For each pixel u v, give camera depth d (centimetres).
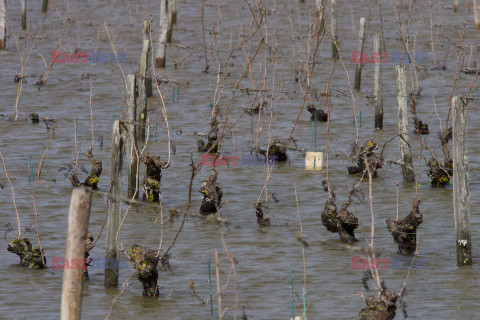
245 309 1808
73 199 1425
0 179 2841
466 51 4612
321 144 3288
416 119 3316
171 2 4922
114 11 5684
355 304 1827
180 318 1755
